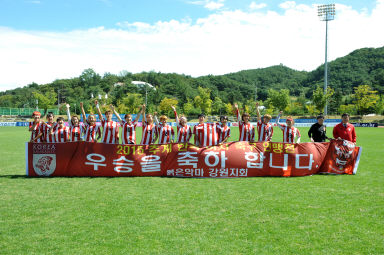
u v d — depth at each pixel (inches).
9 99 3791.8
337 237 151.4
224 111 2733.8
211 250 136.9
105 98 2760.8
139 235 152.9
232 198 217.8
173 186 254.5
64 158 293.4
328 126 1521.9
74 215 181.6
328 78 4653.1
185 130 307.3
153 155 294.7
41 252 135.3
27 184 260.4
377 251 137.2
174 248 138.8
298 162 299.9
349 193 232.1
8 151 492.1
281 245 142.3
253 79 6594.5
